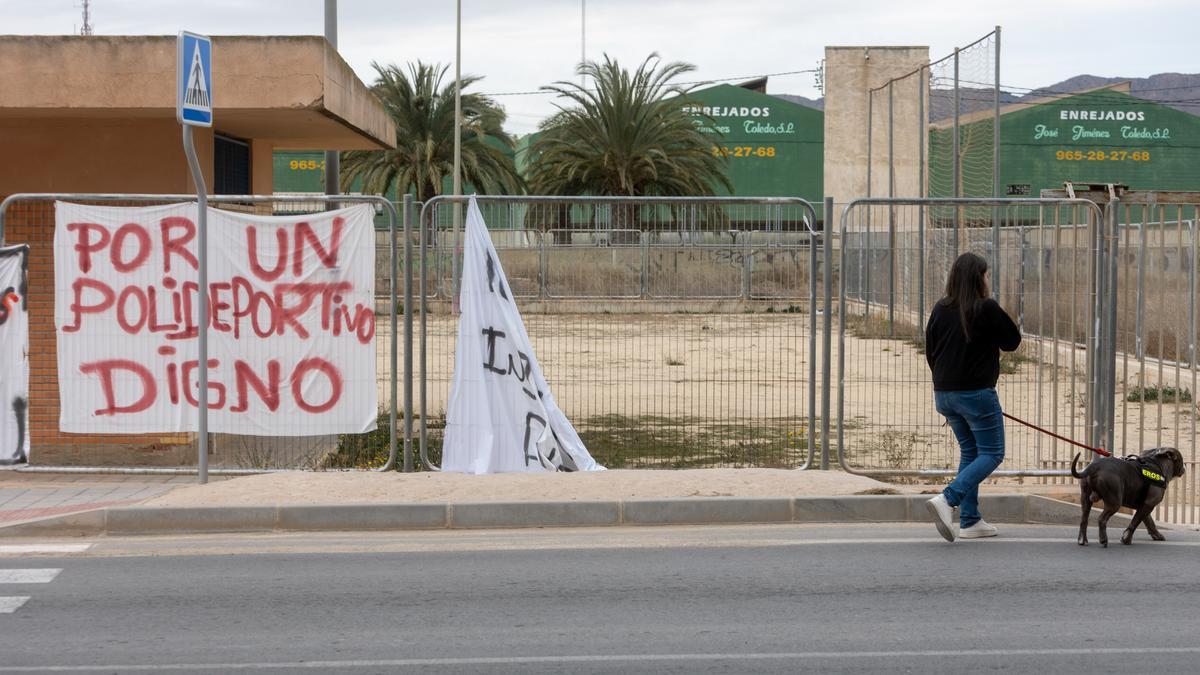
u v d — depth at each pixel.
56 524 8.98
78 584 7.48
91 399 10.66
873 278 15.87
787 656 5.99
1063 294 13.76
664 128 38.69
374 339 10.67
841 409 10.80
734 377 19.22
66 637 6.35
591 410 15.66
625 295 11.18
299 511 9.15
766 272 11.31
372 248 10.60
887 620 6.62
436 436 12.69
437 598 7.12
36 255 12.53
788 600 7.04
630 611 6.82
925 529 9.22
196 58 9.67
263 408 10.66
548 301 11.17
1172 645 6.17
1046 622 6.58
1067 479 10.93
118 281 10.60
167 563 8.05
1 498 9.85
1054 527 9.38
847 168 39.12
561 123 38.94
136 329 10.62
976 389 8.50
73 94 11.41
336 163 16.53
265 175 15.33
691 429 14.41
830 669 5.80
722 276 11.30
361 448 11.60
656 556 8.22
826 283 10.73
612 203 11.04
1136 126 65.81
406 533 9.07
